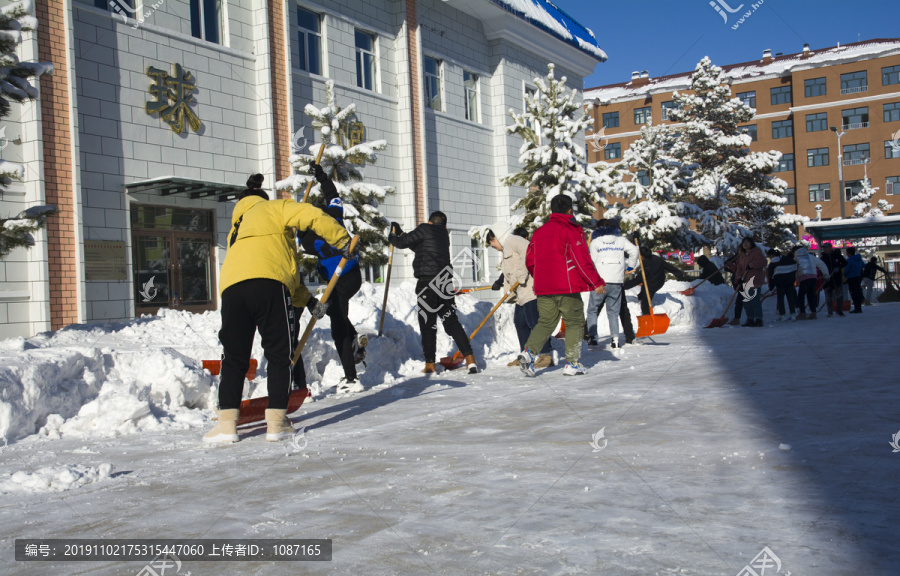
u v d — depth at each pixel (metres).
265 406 4.84
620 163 18.39
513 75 23.08
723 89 38.75
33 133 10.80
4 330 10.61
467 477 2.96
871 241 41.66
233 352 4.23
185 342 6.58
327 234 4.36
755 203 36.88
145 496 2.94
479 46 22.14
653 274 10.82
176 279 13.27
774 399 4.52
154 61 12.75
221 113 13.97
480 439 3.80
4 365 4.72
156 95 12.74
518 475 2.95
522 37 23.19
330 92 13.35
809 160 58.69
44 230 10.88
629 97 63.62
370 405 5.43
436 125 20.19
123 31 12.24
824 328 10.99
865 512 2.23
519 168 23.23
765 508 2.33
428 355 7.54
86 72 11.65
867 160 56.81
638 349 8.84
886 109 56.38
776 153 37.16
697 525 2.19
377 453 3.58
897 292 22.81
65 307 11.20
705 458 3.07
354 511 2.54
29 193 10.86
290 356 4.26
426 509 2.52
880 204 53.53
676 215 25.72
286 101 15.20
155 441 4.37
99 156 11.80
